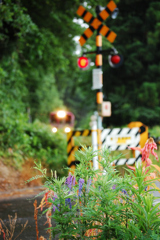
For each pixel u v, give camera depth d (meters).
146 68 31.56
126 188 3.41
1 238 5.43
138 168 3.78
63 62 19.25
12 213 7.70
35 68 21.72
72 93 37.38
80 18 17.64
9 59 17.55
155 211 3.26
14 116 16.44
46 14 17.02
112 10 11.70
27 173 12.46
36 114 34.56
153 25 31.06
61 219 3.38
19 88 19.81
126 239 3.18
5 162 12.53
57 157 14.52
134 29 31.14
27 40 16.31
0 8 13.59
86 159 3.66
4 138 13.62
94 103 35.03
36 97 32.94
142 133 10.62
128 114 30.20
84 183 3.54
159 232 3.30
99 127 11.02
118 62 11.73
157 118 30.19
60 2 16.70
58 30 18.28
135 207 3.50
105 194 3.31
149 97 30.39
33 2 16.06
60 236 3.43
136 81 31.75
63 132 17.97
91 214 3.27
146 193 3.56
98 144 10.33
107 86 32.12
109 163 3.62
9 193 10.45
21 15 14.33
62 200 3.40
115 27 31.09
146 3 31.22
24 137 14.30
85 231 3.45
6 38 15.45
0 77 17.52
